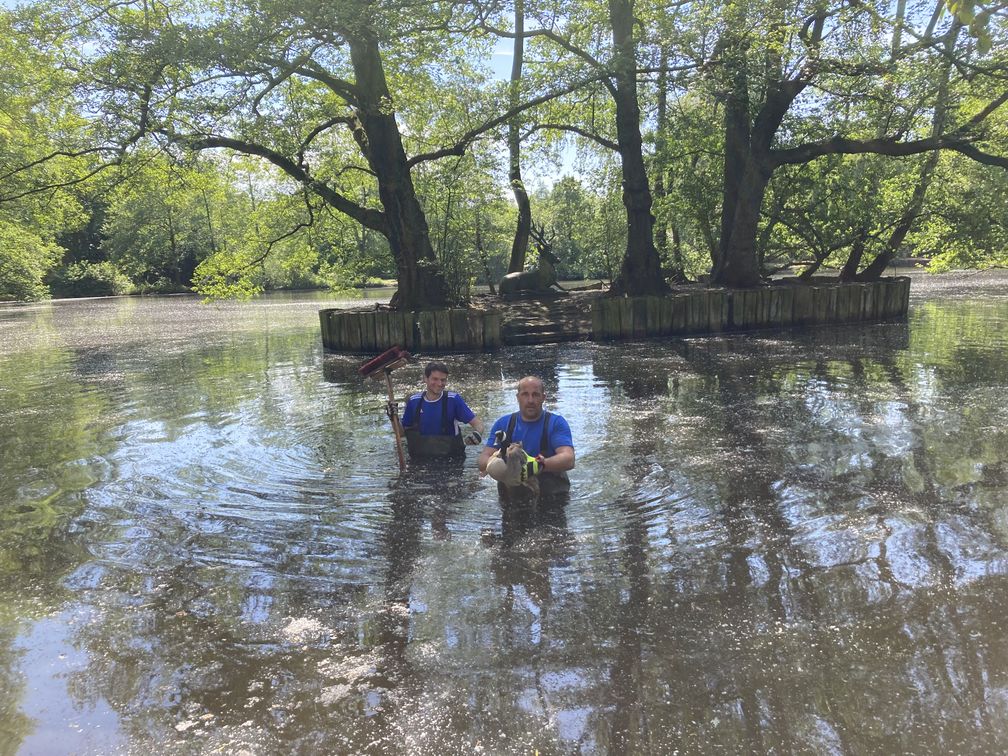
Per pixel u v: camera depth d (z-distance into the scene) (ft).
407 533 13.28
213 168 56.70
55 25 43.91
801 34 49.44
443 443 18.48
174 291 180.14
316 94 57.72
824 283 60.34
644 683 8.42
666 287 57.93
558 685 8.44
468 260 61.98
